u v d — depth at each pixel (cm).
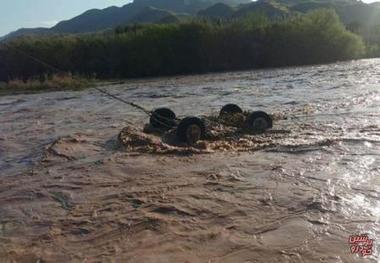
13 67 4734
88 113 2106
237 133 1311
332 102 1903
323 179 848
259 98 2241
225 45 5475
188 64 5403
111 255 621
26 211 816
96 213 773
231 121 1388
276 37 5588
